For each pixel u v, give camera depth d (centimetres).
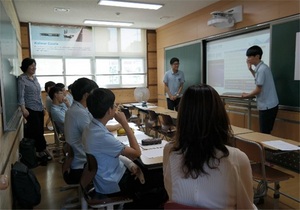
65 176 229
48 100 446
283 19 378
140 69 786
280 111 390
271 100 362
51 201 286
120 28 750
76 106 227
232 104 494
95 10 552
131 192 192
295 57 362
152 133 497
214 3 518
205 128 95
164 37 738
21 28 654
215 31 526
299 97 360
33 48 669
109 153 173
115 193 182
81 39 713
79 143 225
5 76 234
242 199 95
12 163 270
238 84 489
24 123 467
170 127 429
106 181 177
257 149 220
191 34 609
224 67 525
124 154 178
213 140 95
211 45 561
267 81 359
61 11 555
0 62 209
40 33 672
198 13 575
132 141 192
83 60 721
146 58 789
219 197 94
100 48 736
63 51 698
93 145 170
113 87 759
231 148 98
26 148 371
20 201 251
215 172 94
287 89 378
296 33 360
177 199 99
